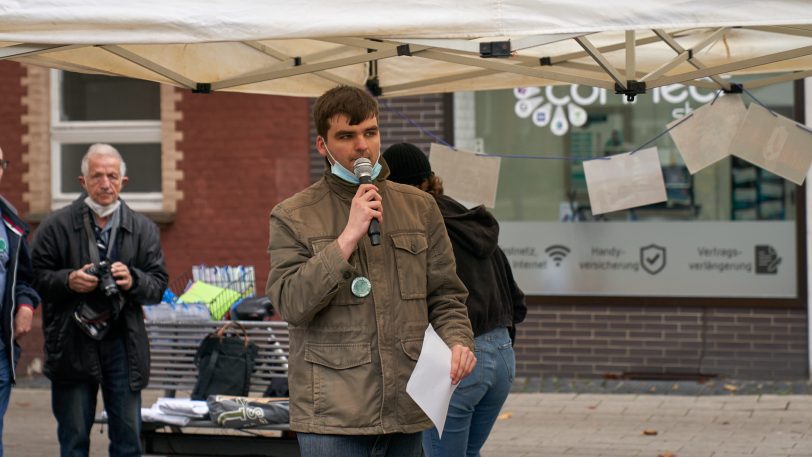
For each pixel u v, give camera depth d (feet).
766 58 17.52
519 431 28.84
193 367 22.54
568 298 35.68
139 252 20.75
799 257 34.17
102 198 20.48
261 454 20.94
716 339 34.78
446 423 16.74
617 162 21.18
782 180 34.24
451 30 13.66
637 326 35.27
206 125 37.73
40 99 38.88
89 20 14.32
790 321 34.30
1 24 14.42
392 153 17.25
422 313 13.44
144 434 21.31
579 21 13.41
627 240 35.29
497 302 17.08
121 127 39.09
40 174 38.96
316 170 37.24
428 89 23.39
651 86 17.75
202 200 37.83
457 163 22.39
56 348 20.18
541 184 35.96
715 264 34.76
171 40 14.23
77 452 20.49
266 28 14.02
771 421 29.25
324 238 13.19
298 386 13.21
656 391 33.42
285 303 12.92
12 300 19.51
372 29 13.80
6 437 28.91
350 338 13.03
